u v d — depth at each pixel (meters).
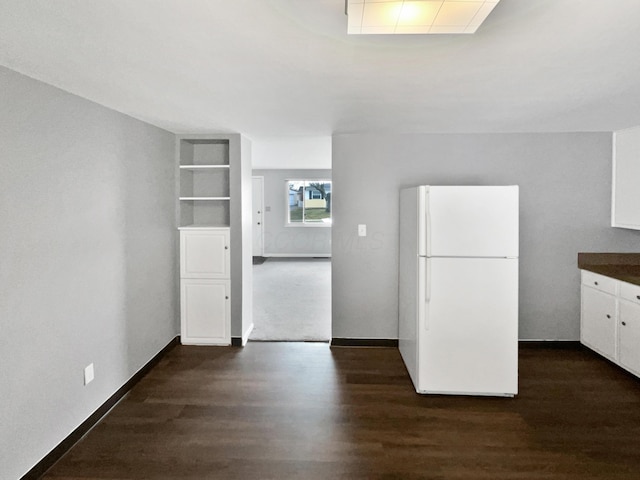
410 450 2.46
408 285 3.57
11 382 2.02
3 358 1.97
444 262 3.07
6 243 1.98
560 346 4.07
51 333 2.31
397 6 1.23
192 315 4.21
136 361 3.35
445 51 1.79
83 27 1.54
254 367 3.68
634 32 1.59
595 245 3.98
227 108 2.91
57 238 2.35
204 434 2.63
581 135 3.92
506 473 2.24
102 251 2.82
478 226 3.04
